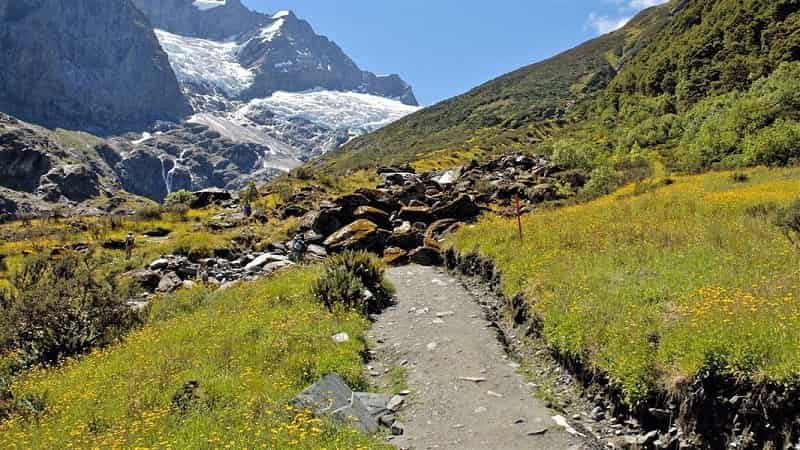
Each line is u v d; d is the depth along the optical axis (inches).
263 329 518.0
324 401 360.8
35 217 2143.2
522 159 2086.6
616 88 4544.8
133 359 493.4
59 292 645.3
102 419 366.3
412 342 508.1
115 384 428.8
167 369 436.5
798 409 270.5
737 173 1337.4
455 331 526.6
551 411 365.1
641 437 321.4
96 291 661.3
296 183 2039.9
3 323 609.9
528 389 400.8
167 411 351.9
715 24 3757.4
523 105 6358.3
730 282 415.8
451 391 401.1
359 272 685.9
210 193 1945.1
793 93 1969.7
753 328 315.9
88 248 1256.2
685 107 3186.5
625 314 404.5
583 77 7003.0
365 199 1157.1
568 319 430.6
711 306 363.3
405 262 896.3
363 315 587.5
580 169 1918.1
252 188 1894.7
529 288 545.0
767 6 3425.2
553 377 416.5
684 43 3959.2
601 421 352.5
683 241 578.2
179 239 1197.1
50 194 7849.4
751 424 283.9
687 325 348.2
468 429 346.9
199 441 304.2
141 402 378.9
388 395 398.9
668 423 317.4
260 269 948.6
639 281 471.2
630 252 564.4
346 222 1104.2
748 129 1925.4
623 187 1551.4
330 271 658.2
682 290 423.2
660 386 329.4
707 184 1246.3
